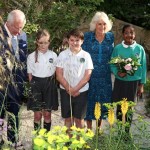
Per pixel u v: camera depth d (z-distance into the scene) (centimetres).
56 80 392
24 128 392
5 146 264
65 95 367
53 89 380
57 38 565
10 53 289
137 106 536
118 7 829
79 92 365
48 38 370
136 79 387
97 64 389
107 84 397
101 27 376
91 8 589
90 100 397
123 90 388
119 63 372
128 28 380
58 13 561
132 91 388
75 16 576
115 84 394
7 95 336
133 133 362
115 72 386
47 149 186
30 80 374
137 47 385
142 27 808
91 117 399
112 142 267
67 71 364
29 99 372
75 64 362
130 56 381
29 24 499
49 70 374
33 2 568
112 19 621
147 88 538
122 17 834
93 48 386
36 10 577
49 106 377
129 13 835
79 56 364
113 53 389
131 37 380
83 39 366
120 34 760
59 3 570
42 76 372
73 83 365
